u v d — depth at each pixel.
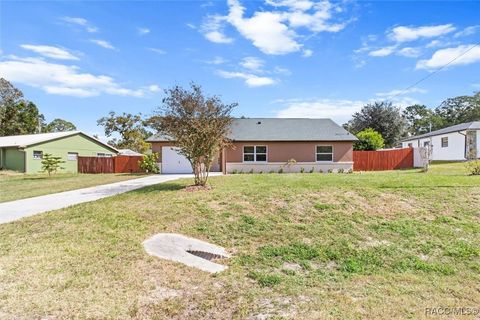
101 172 24.20
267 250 5.51
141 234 5.82
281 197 8.47
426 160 16.20
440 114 55.12
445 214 7.34
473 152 24.25
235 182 11.48
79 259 4.60
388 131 35.03
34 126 41.66
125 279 4.05
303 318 3.30
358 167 22.28
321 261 5.20
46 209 8.05
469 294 4.06
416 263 5.11
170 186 11.38
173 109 10.61
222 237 6.07
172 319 3.23
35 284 3.79
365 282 4.43
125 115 42.34
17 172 23.39
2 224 6.50
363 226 6.69
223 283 4.21
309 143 20.61
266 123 22.98
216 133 10.64
